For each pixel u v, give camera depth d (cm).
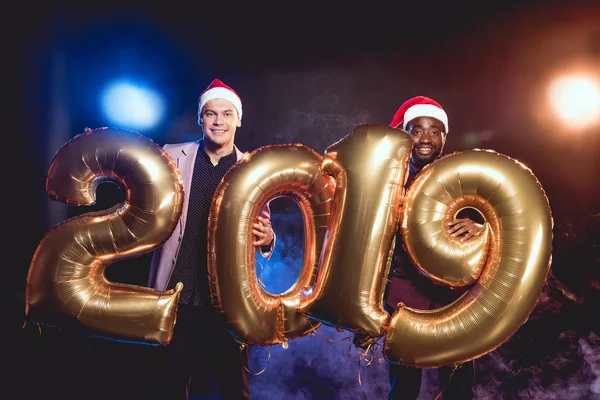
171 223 257
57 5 548
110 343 470
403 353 251
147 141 258
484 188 250
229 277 253
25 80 546
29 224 551
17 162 547
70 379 432
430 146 299
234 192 254
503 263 247
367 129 256
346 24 613
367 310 246
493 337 246
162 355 276
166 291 260
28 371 441
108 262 259
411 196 255
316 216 267
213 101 284
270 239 274
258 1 588
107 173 256
